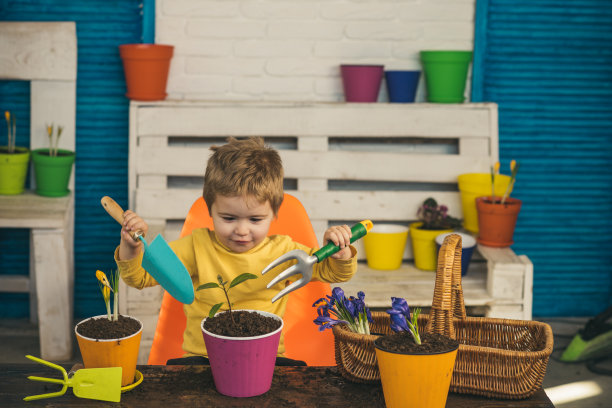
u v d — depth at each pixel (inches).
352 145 121.7
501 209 106.9
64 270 106.2
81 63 119.1
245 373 44.5
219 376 45.1
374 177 116.6
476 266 115.5
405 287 106.0
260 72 121.0
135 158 114.0
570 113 126.7
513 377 45.7
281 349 66.1
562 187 129.0
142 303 105.2
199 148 115.0
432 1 120.6
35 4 116.9
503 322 52.8
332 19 120.0
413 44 121.7
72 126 118.7
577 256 131.2
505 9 122.0
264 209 56.6
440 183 122.5
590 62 125.0
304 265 48.6
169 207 113.9
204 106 115.1
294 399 45.3
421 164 117.0
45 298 106.5
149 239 110.5
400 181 121.3
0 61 116.1
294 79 121.5
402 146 122.1
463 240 109.3
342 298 50.4
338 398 45.6
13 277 121.7
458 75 116.4
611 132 127.6
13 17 117.0
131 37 118.8
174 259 44.7
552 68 124.9
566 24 123.4
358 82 115.6
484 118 117.3
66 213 107.2
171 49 113.7
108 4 117.3
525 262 102.5
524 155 127.8
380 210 117.1
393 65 122.2
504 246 109.1
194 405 44.1
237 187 55.0
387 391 43.6
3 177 113.3
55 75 117.0
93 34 118.2
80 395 44.7
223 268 61.5
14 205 108.7
